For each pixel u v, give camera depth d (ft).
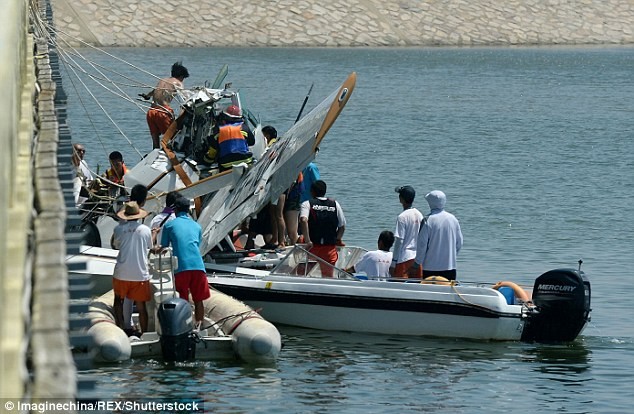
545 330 165.27
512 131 493.36
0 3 86.79
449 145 438.81
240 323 153.79
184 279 156.25
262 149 205.67
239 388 139.95
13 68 71.56
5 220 55.57
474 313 164.25
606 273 224.12
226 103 203.51
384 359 156.25
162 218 177.68
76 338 90.48
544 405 137.49
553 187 345.10
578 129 507.71
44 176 88.17
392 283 167.84
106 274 167.02
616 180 363.15
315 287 170.09
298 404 134.82
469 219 287.48
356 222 276.41
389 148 424.46
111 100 520.01
